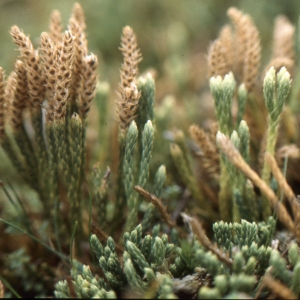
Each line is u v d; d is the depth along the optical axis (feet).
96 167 0.40
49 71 0.36
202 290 0.32
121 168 0.40
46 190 0.42
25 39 0.36
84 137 0.39
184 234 0.40
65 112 0.38
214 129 0.42
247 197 0.39
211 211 0.44
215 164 0.43
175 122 0.56
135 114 0.40
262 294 0.34
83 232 0.42
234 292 0.31
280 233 0.39
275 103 0.38
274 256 0.33
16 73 0.38
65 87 0.37
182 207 0.45
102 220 0.41
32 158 0.41
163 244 0.35
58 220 0.41
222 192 0.41
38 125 0.40
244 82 0.44
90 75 0.38
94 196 0.41
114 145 0.47
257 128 0.46
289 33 0.47
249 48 0.43
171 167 0.51
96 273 0.39
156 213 0.43
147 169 0.38
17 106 0.39
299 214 0.35
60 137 0.38
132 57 0.38
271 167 0.35
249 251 0.34
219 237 0.36
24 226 0.42
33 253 0.45
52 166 0.40
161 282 0.33
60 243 0.43
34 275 0.42
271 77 0.37
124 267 0.34
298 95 0.52
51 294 0.42
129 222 0.40
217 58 0.41
